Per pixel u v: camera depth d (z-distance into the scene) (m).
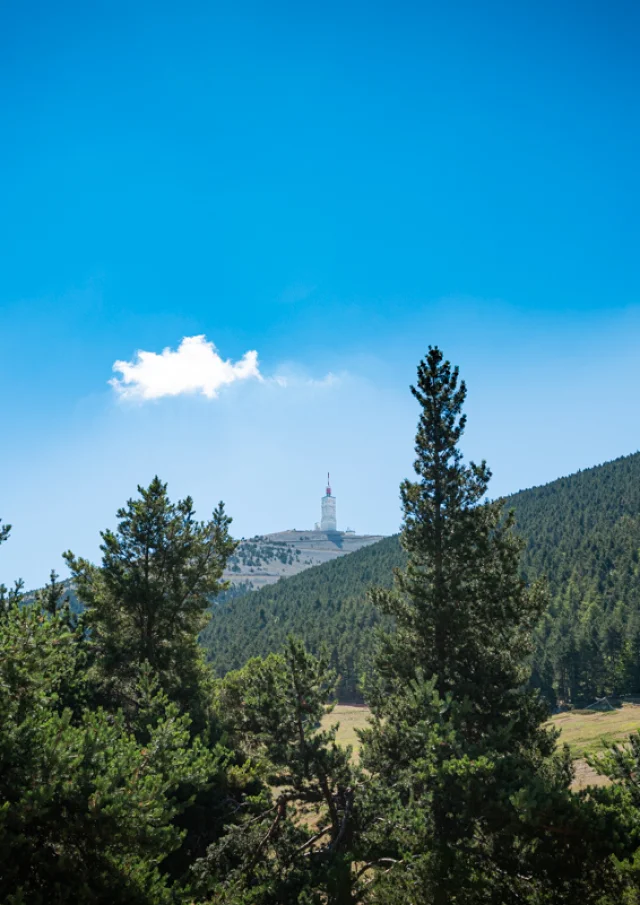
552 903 13.41
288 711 18.94
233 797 22.05
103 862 12.16
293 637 19.28
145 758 14.41
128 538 28.86
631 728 55.09
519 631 24.41
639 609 124.62
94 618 28.38
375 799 18.20
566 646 110.44
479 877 14.15
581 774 34.28
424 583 25.34
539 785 14.38
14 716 12.87
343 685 126.81
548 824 13.56
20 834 10.96
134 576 28.20
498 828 14.55
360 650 122.94
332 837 18.47
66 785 12.06
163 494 29.47
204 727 24.75
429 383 26.61
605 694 110.88
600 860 13.14
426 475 25.92
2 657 12.48
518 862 14.26
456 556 24.94
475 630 24.31
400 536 26.03
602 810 13.77
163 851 13.55
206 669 30.69
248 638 163.75
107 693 26.98
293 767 17.98
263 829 18.56
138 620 28.83
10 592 23.61
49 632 13.40
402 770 18.95
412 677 23.34
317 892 16.09
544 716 22.67
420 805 16.52
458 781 14.87
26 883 11.27
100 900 11.59
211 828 20.62
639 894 12.28
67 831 11.90
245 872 17.33
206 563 30.58
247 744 22.78
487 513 25.39
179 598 28.98
